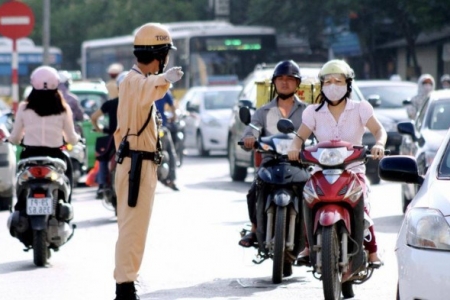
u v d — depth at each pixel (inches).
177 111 1903.3
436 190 569.0
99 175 1211.9
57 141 877.8
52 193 868.0
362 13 2952.8
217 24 3253.0
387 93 1929.1
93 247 981.2
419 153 1146.7
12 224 866.8
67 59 4852.4
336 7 2947.8
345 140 692.1
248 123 784.3
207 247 968.3
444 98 1248.2
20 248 979.3
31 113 874.8
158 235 1049.5
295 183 761.0
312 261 674.8
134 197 644.7
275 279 778.2
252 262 834.8
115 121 1197.7
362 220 666.2
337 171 661.3
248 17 3577.8
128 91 647.1
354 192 656.4
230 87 2508.6
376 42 3179.1
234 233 1059.9
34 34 4945.9
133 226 648.4
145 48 650.8
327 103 695.1
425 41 3075.8
